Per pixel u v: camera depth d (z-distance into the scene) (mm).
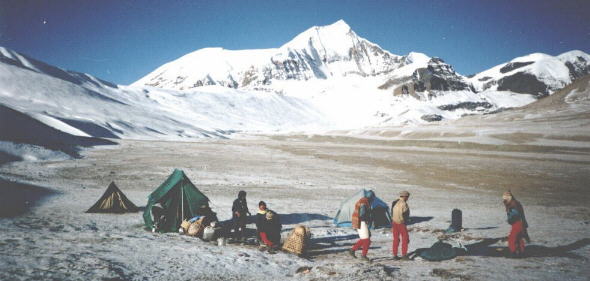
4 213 12867
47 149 42844
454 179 35500
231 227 11688
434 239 11930
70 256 7375
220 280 6852
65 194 20375
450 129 101000
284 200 22516
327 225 15148
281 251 9883
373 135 116438
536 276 6695
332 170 41750
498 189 30172
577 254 8781
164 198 12617
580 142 64875
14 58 151125
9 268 6160
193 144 84062
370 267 7434
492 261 8148
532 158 51438
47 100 120938
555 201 24922
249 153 62969
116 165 40094
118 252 8258
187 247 9484
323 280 6816
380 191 28219
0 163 33312
